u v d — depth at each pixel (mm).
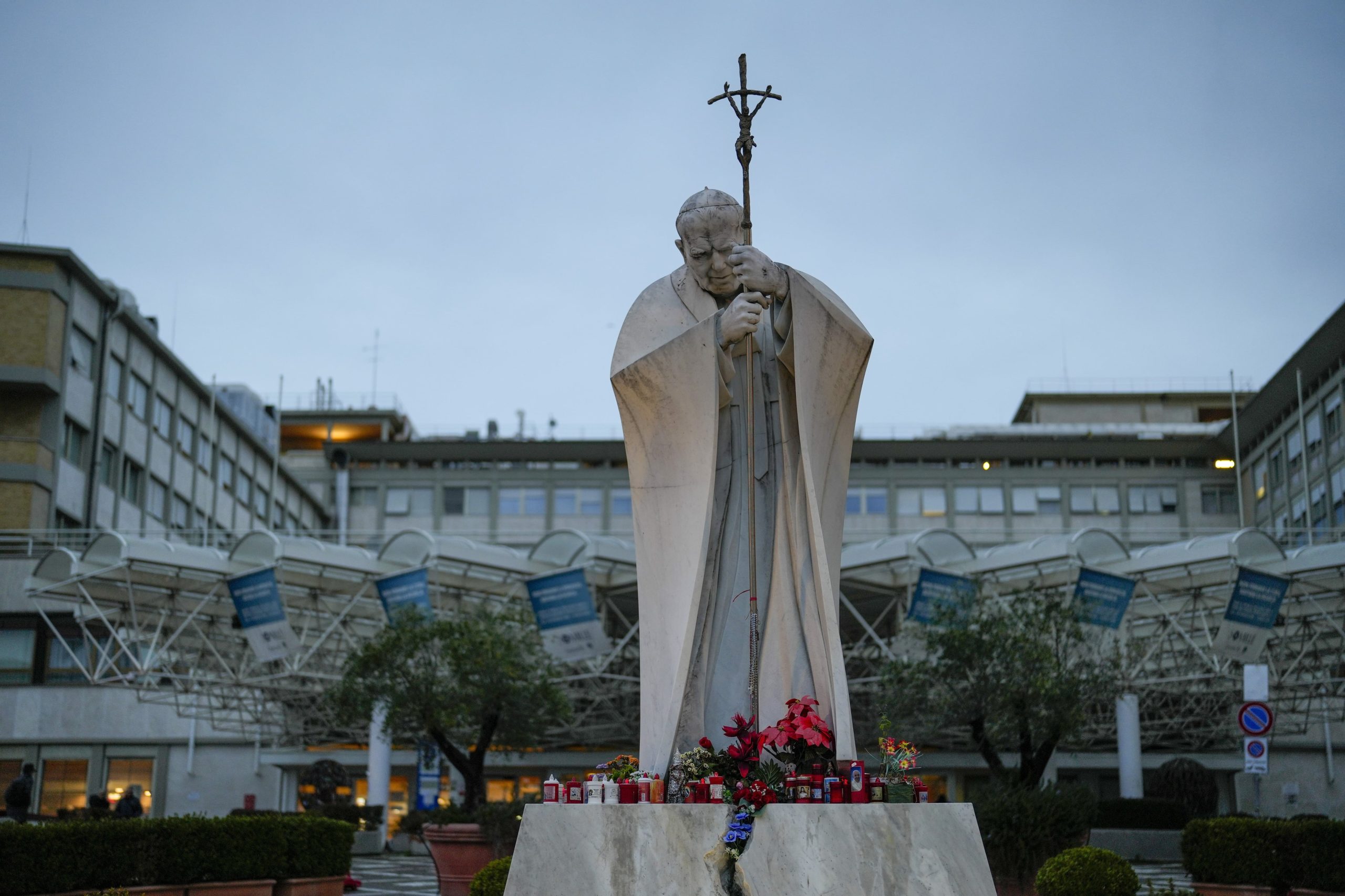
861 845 8891
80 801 48250
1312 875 15953
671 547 10500
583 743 49375
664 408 10539
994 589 38656
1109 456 73625
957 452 73625
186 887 16109
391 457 76062
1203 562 36656
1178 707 46875
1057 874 16016
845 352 10516
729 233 10859
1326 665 40156
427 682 27609
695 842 8867
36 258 50250
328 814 42438
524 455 75125
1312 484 59844
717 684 10484
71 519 51406
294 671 38844
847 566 39188
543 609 35969
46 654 48938
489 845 20969
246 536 36969
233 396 71812
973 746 31797
